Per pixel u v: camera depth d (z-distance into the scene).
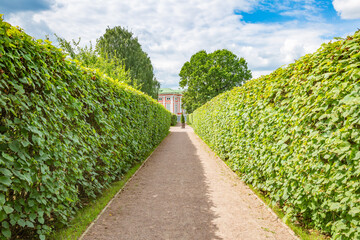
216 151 10.90
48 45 3.31
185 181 6.57
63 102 3.57
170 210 4.50
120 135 6.52
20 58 2.72
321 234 3.39
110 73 17.55
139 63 33.03
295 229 3.62
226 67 38.31
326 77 3.00
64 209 3.61
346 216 2.70
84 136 4.27
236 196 5.30
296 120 3.68
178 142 16.86
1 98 2.32
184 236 3.51
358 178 2.56
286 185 3.94
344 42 2.95
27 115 2.75
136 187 5.99
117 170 6.35
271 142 4.67
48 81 3.04
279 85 4.39
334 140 2.84
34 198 2.88
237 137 6.96
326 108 2.99
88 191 4.57
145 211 4.44
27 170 2.61
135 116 8.66
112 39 30.95
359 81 2.58
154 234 3.56
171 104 73.50
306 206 3.48
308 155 3.33
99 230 3.65
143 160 9.63
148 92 37.53
